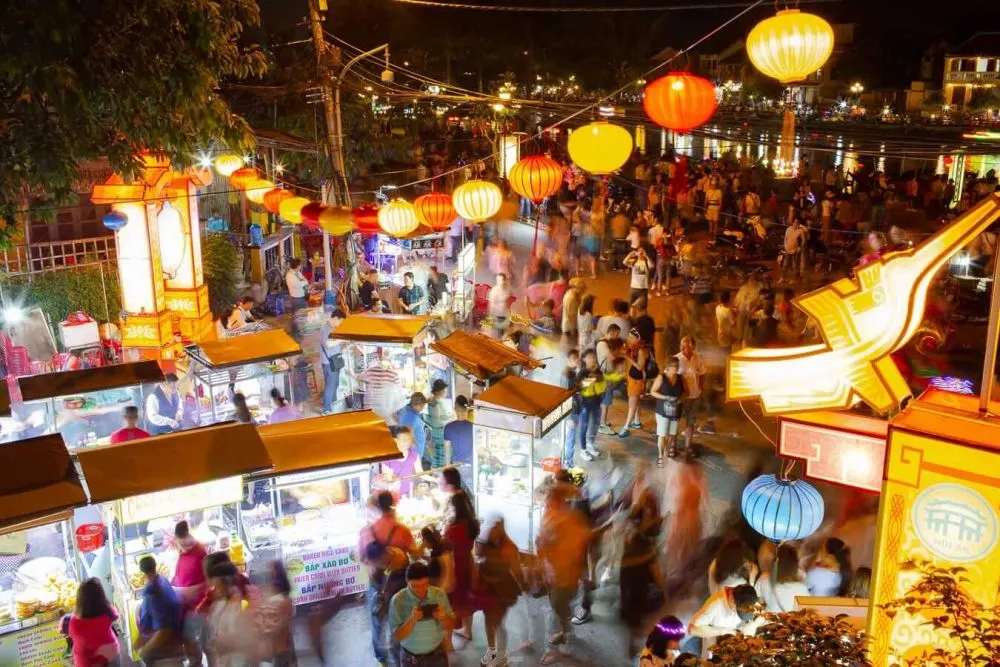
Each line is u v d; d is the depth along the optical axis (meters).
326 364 13.73
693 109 8.01
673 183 26.67
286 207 12.91
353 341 12.45
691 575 9.52
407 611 7.08
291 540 9.10
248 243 20.20
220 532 9.35
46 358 14.39
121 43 10.87
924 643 5.28
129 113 11.29
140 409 12.15
